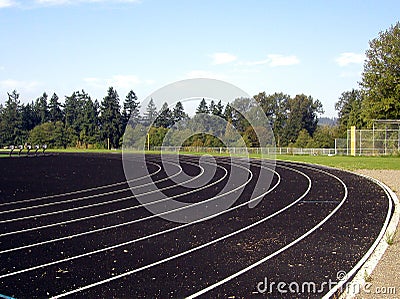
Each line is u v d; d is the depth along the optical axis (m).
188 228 12.27
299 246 10.07
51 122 93.75
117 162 40.50
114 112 86.38
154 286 7.59
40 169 32.62
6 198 18.06
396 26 51.53
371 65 52.31
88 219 13.66
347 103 89.19
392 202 16.05
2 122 93.56
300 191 19.59
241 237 11.08
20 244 10.57
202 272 8.31
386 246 9.84
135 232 11.82
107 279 7.98
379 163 35.81
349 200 16.72
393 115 51.78
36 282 7.85
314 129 82.94
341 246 9.97
